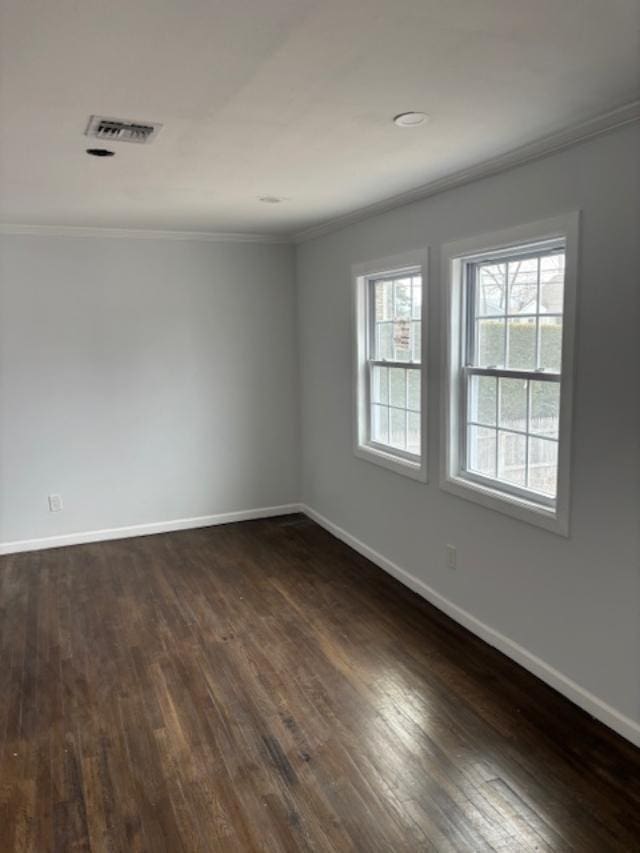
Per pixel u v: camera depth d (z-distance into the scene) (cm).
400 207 387
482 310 341
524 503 305
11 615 386
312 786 237
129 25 164
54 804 231
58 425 499
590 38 175
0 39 171
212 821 221
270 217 447
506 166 295
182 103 221
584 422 266
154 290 513
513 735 263
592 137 250
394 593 409
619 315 246
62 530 511
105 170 309
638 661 251
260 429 565
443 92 214
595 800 226
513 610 320
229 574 446
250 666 323
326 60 188
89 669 323
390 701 289
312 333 533
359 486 474
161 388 526
